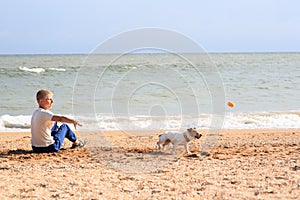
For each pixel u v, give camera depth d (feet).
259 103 66.44
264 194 17.88
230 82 95.20
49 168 23.63
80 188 19.25
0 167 23.84
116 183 20.26
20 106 65.21
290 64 143.95
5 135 41.39
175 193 18.31
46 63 162.61
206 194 18.03
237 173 21.95
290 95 76.43
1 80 96.27
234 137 37.40
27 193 18.34
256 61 167.53
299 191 18.28
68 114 55.93
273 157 26.43
